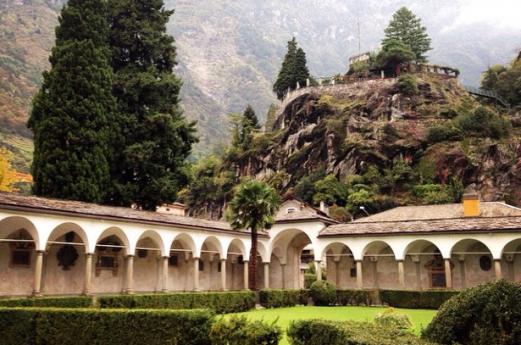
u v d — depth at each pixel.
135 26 40.47
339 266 41.03
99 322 13.57
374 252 39.66
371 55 88.94
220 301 27.94
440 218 37.88
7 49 129.88
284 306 33.06
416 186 61.50
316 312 28.09
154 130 37.81
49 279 27.81
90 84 33.75
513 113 74.38
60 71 33.25
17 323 14.48
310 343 10.79
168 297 25.05
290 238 43.78
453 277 36.31
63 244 28.83
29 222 24.31
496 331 8.84
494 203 38.66
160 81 39.81
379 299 33.41
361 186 63.44
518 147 61.34
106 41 39.25
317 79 90.69
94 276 30.22
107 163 34.19
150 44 40.53
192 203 88.69
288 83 89.88
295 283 43.84
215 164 94.75
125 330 13.16
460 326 9.45
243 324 11.31
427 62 90.06
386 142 68.00
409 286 37.88
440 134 66.12
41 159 31.61
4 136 89.69
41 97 33.06
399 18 91.06
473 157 62.50
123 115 36.97
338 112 75.75
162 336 12.60
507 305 8.91
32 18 161.50
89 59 34.16
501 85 85.25
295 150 78.50
